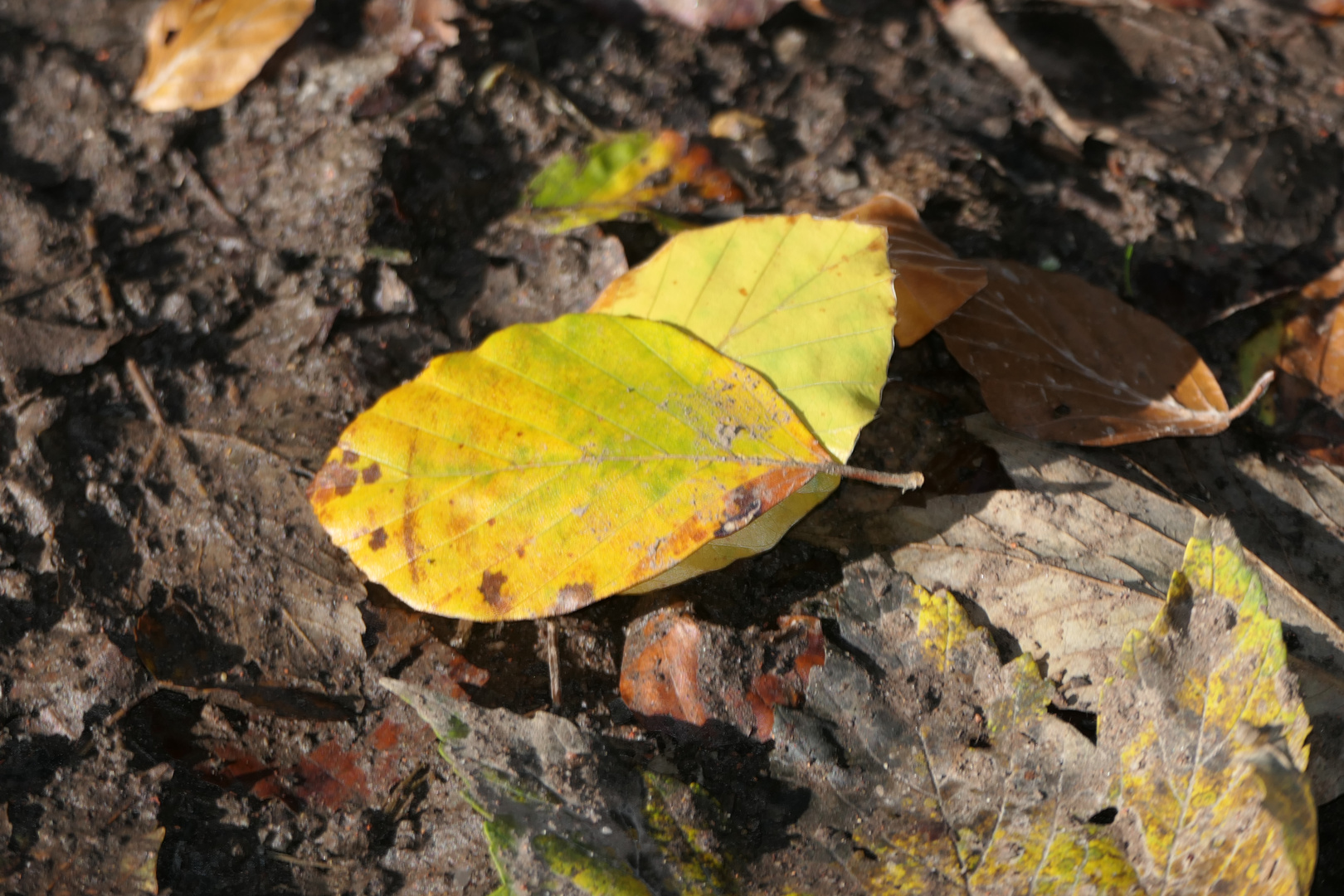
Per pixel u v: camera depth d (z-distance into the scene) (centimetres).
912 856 54
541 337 55
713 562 55
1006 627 55
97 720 54
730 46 61
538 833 53
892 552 56
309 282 57
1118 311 58
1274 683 53
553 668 55
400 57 59
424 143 59
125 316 57
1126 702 54
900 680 55
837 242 56
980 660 55
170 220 58
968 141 60
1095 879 53
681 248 56
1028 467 56
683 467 54
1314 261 60
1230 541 54
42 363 56
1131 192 60
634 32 61
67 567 55
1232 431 58
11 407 56
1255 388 57
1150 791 54
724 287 55
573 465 54
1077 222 60
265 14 59
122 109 58
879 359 55
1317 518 57
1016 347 57
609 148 60
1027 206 60
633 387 55
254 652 55
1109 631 55
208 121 58
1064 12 62
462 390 54
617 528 54
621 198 59
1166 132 61
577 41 61
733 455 54
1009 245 59
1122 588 55
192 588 55
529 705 55
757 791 54
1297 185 60
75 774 54
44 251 57
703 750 55
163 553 55
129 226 57
